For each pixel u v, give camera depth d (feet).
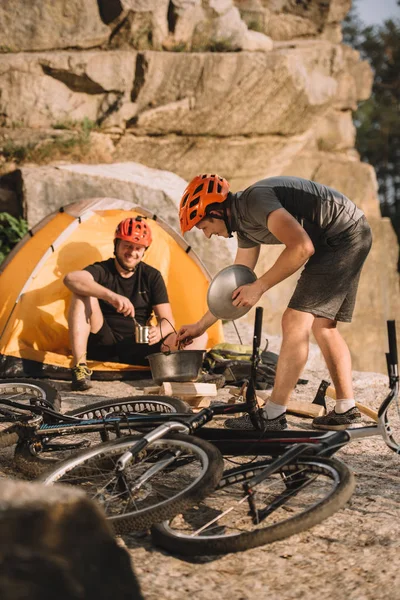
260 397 15.47
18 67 39.19
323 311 13.32
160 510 8.59
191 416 10.93
